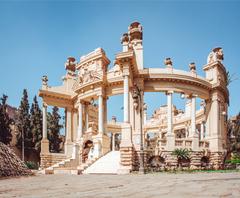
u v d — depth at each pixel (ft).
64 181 60.64
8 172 71.10
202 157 140.87
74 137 168.86
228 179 59.31
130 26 144.05
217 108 153.79
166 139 131.75
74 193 36.83
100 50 146.61
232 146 171.53
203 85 149.48
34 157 217.56
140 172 93.25
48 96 164.66
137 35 142.31
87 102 155.12
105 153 128.98
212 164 140.15
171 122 136.05
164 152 127.54
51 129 229.45
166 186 45.11
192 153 135.44
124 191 38.70
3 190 41.32
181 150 129.59
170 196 32.35
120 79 136.46
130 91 132.26
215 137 147.95
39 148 211.20
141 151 95.61
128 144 109.40
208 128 156.04
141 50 140.97
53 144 228.22
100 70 141.59
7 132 210.38
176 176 74.59
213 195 32.48
